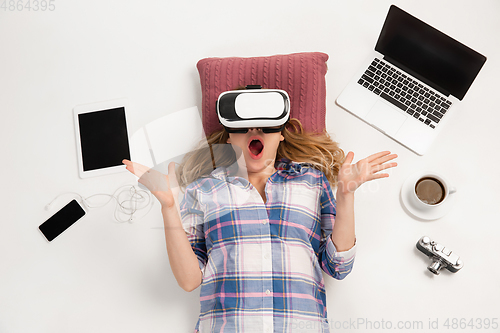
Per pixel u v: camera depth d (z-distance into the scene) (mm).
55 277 1553
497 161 1604
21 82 1879
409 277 1480
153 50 1888
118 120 1751
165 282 1521
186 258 1172
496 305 1429
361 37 1818
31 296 1533
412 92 1681
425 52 1615
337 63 1781
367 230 1545
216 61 1633
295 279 1186
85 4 2000
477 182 1580
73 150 1747
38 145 1766
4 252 1603
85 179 1696
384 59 1754
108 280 1537
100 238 1595
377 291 1467
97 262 1564
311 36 1848
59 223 1618
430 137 1625
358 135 1672
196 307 1480
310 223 1243
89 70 1875
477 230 1520
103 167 1697
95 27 1955
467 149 1624
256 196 1233
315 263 1244
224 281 1203
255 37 1871
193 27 1913
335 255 1194
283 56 1609
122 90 1822
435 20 1820
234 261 1194
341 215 1148
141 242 1581
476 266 1478
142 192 1623
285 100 1194
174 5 1959
